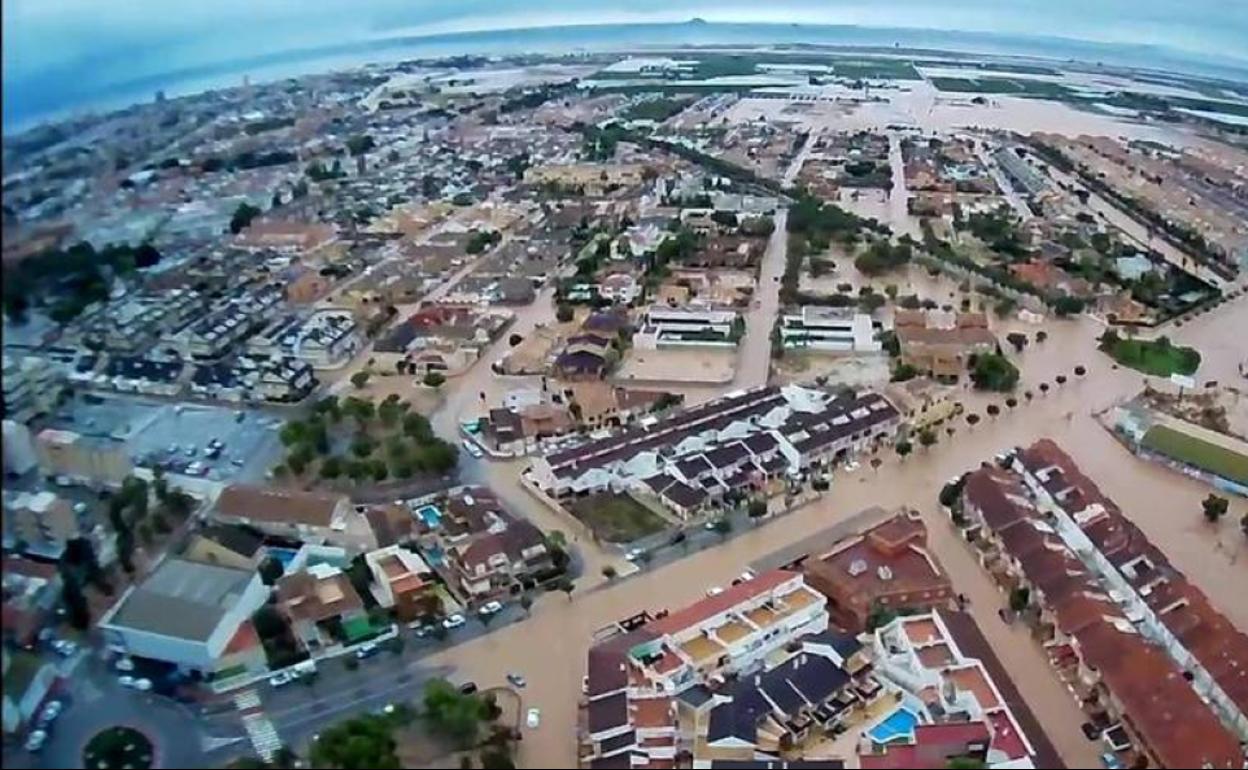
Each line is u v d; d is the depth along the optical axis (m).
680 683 171.00
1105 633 177.25
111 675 178.38
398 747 160.38
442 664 180.75
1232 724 169.12
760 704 166.25
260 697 174.12
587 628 189.00
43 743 164.00
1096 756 161.88
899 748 155.88
